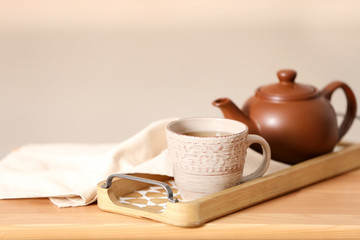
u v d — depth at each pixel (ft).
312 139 3.59
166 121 3.83
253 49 10.92
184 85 9.88
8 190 3.46
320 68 10.25
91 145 4.17
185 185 3.23
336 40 11.03
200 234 3.14
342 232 3.15
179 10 12.15
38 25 12.04
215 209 3.17
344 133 3.85
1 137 8.73
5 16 12.28
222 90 9.66
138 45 11.21
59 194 3.36
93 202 3.40
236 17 12.01
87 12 12.07
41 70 10.41
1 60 10.73
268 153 3.37
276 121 3.58
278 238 3.16
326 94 3.75
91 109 9.39
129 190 3.47
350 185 3.58
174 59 10.68
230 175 3.22
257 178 3.38
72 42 11.33
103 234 3.18
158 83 9.98
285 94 3.62
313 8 11.85
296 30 11.46
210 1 12.28
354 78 9.95
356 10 11.60
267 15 12.03
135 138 3.73
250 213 3.25
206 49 11.01
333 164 3.66
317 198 3.42
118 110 9.31
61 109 9.43
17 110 9.41
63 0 12.39
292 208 3.31
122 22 12.20
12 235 3.18
